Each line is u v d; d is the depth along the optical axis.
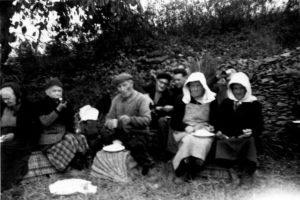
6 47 6.22
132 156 4.51
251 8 10.38
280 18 10.01
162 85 5.20
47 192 3.94
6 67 7.27
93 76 7.53
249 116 4.24
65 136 4.52
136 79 7.03
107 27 8.31
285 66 7.03
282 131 5.11
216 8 10.52
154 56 8.13
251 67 7.32
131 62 7.95
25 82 7.26
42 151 4.42
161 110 4.92
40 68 8.02
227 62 7.60
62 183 4.06
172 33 9.79
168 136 4.74
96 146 4.90
